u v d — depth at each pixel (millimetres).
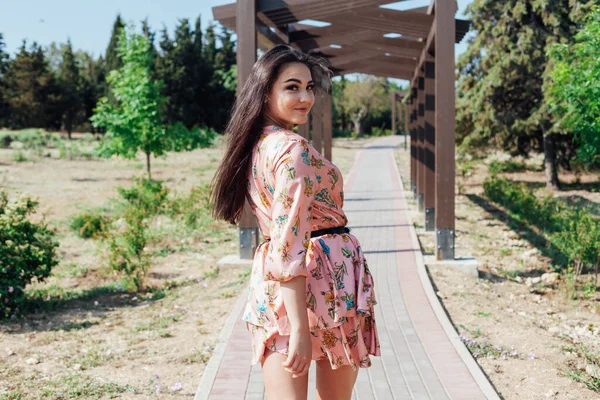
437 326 6207
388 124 81000
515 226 13953
